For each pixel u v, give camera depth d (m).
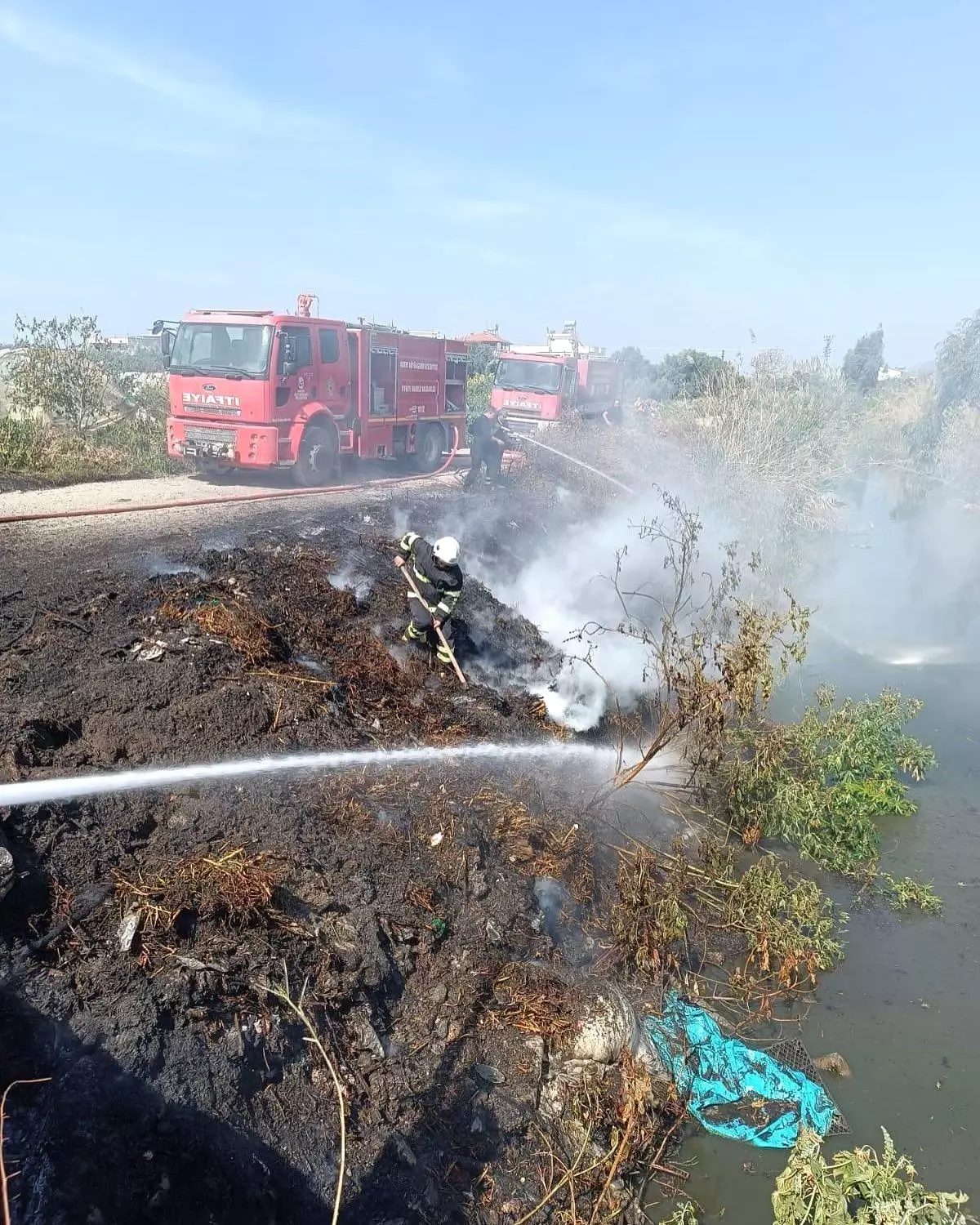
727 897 6.36
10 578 7.93
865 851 7.07
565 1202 4.01
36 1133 3.08
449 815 5.66
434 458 18.41
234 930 4.29
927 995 5.71
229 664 6.54
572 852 6.04
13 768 4.91
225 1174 3.33
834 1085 4.96
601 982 5.19
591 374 26.03
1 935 3.84
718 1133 4.62
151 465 15.88
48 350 16.83
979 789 8.31
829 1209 3.67
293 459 14.34
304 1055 4.01
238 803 5.12
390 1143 3.91
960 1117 4.79
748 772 7.36
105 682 5.86
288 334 13.78
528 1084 4.46
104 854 4.49
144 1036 3.58
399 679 7.43
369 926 4.65
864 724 8.32
